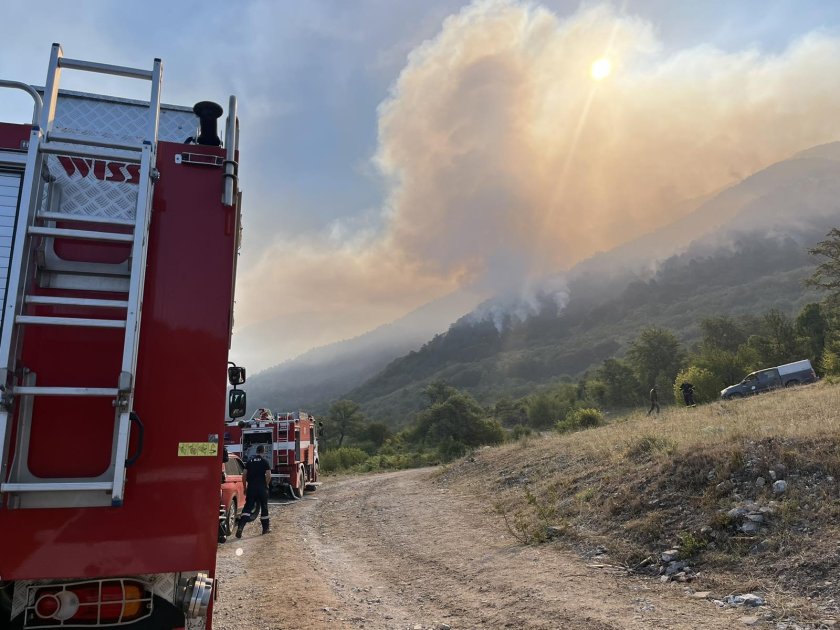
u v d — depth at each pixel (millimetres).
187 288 3684
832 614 5383
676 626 5555
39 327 3348
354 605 7254
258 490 13391
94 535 3248
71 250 3531
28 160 3271
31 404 3277
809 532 6973
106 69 3645
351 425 105812
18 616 3312
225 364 3660
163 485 3400
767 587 6234
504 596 7102
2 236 3281
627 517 9297
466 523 12227
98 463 3311
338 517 15852
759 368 56750
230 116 3963
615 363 93750
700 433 11898
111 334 3455
